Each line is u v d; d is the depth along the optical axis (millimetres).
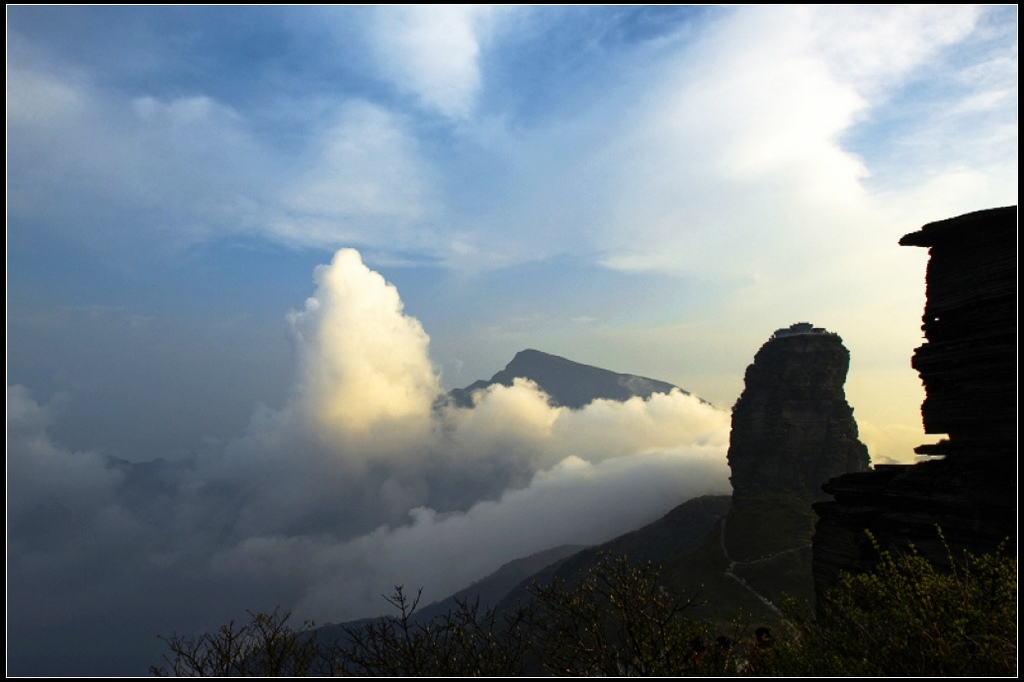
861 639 10625
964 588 10297
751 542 109000
